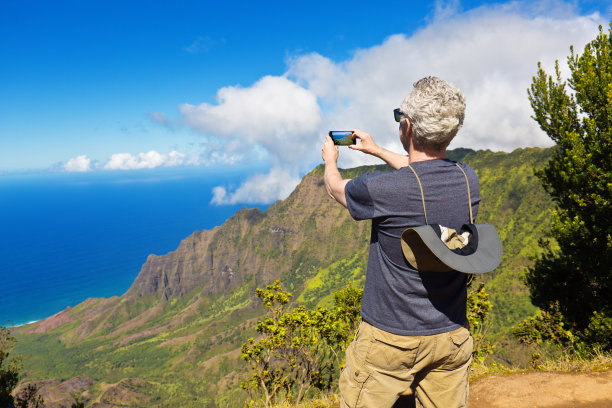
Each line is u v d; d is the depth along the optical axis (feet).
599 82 33.96
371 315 6.91
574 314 44.80
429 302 6.33
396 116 7.26
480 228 6.31
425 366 6.77
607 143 33.04
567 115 37.52
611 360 14.28
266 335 37.14
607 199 34.30
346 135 7.98
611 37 34.76
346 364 7.51
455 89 6.23
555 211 41.75
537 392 11.62
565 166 37.24
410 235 5.96
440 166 6.40
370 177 6.49
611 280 37.50
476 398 12.37
